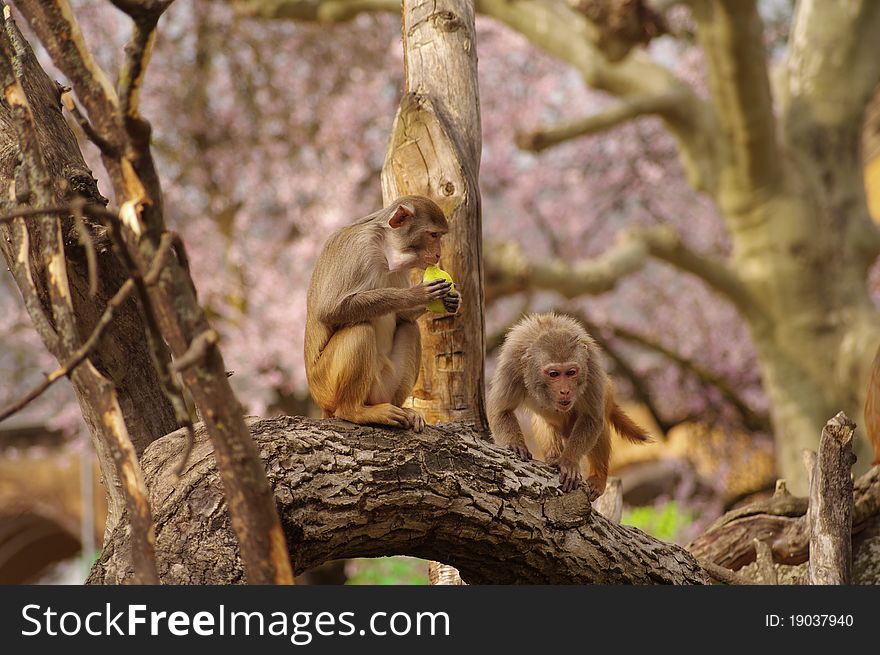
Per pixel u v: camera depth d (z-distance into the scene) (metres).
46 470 24.19
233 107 20.25
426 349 6.43
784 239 16.14
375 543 4.86
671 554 5.93
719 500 22.41
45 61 15.83
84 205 2.82
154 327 3.00
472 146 6.56
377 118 20.27
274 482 4.46
